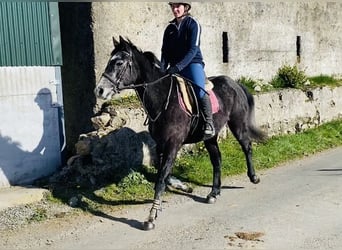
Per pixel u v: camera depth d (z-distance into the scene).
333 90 11.86
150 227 5.48
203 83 5.99
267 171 8.16
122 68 5.38
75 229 5.52
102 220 5.78
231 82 6.95
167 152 5.70
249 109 7.20
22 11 6.76
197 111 5.98
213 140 6.62
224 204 6.43
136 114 7.45
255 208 6.24
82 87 7.81
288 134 10.48
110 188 6.61
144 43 8.41
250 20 10.57
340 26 13.11
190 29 5.77
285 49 11.55
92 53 7.61
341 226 5.54
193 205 6.39
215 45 9.85
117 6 7.88
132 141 7.30
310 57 12.34
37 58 6.94
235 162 8.28
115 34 7.88
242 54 10.48
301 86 11.30
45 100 7.01
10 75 6.62
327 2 12.60
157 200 5.64
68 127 8.09
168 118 5.69
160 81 5.68
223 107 6.53
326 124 11.55
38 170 6.99
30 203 6.13
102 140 6.89
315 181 7.48
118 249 4.97
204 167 7.85
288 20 11.55
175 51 5.93
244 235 5.30
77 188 6.55
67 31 7.90
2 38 6.61
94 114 7.61
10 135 6.66
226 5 9.99
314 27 12.32
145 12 8.37
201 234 5.36
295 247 4.96
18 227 5.53
